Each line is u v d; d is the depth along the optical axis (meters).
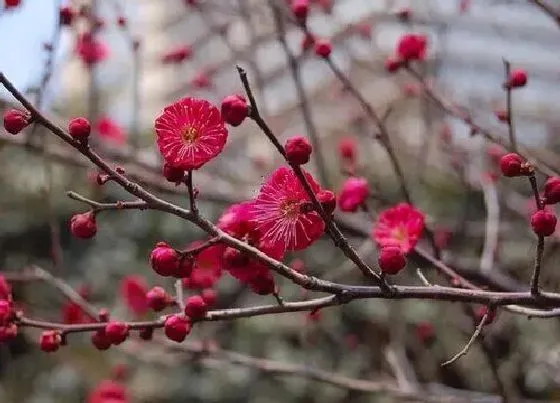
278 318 5.81
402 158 5.55
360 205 2.25
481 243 4.14
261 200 1.47
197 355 2.79
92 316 2.44
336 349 5.57
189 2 4.43
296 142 1.31
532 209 3.62
